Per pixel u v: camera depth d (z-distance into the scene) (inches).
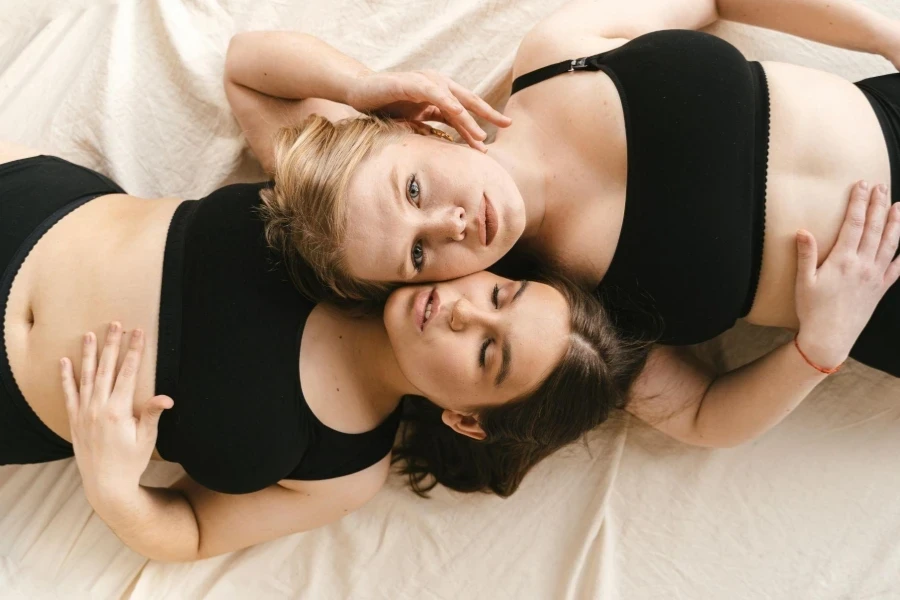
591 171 41.8
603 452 52.0
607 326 42.1
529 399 40.0
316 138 38.1
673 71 40.1
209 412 38.7
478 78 52.6
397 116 42.3
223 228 40.0
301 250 37.9
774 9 46.3
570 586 48.9
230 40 49.0
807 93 41.5
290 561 50.1
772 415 44.6
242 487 41.2
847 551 49.1
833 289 40.5
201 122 51.2
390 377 43.1
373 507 51.3
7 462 42.6
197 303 38.8
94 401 37.7
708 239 40.0
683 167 39.7
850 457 50.4
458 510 51.3
